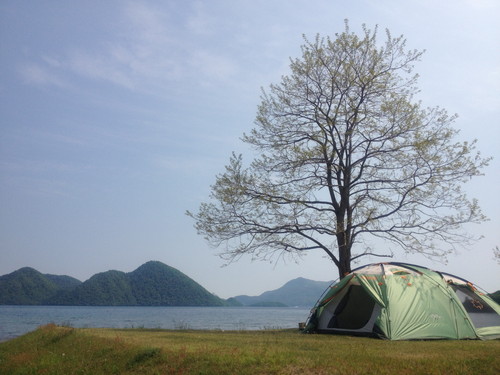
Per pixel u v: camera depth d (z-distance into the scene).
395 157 19.62
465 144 18.64
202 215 20.12
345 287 15.15
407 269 15.09
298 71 20.64
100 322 45.88
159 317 67.75
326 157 20.02
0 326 39.25
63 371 10.16
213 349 9.52
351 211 20.23
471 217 18.92
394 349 9.91
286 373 7.49
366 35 20.42
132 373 9.08
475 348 10.14
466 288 15.03
